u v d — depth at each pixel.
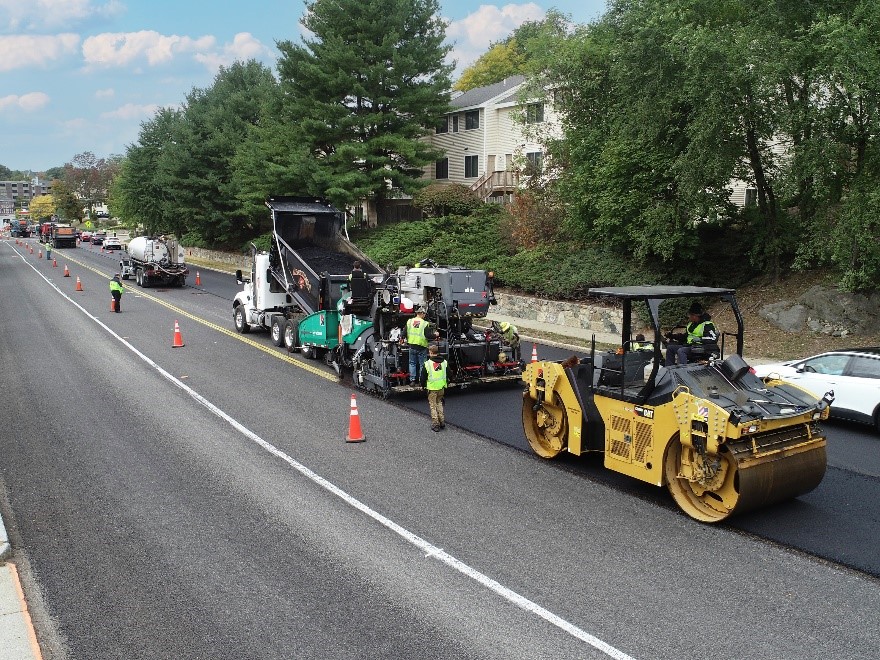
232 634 6.46
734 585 7.26
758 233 22.11
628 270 23.83
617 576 7.46
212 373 17.75
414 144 38.16
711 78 18.00
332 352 18.38
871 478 10.34
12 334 23.72
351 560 7.87
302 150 37.94
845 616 6.68
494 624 6.57
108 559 7.95
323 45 38.94
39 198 161.88
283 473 10.66
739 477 8.39
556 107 28.47
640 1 21.56
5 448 11.86
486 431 12.84
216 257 54.88
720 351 10.56
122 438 12.37
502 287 28.30
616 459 9.99
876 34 16.97
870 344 17.81
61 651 6.23
